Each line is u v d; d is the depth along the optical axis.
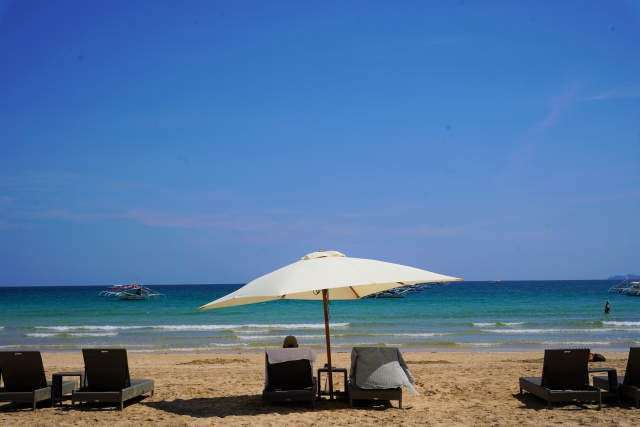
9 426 7.45
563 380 8.55
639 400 8.26
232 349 21.52
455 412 8.23
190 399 9.45
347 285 7.17
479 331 28.86
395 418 7.84
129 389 8.70
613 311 46.81
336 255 8.34
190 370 13.78
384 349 8.55
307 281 7.34
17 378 8.61
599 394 8.21
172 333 29.00
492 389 10.26
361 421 7.66
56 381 8.75
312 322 37.03
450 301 66.94
